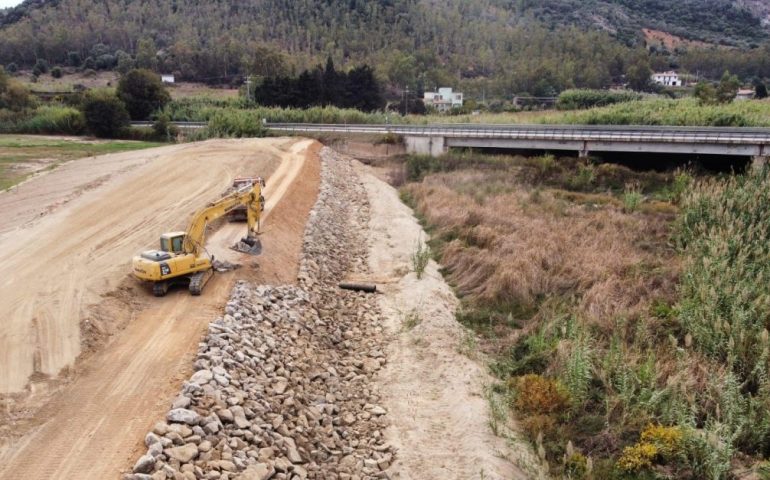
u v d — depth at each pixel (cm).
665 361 2014
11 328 1844
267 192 3816
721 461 1504
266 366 1836
